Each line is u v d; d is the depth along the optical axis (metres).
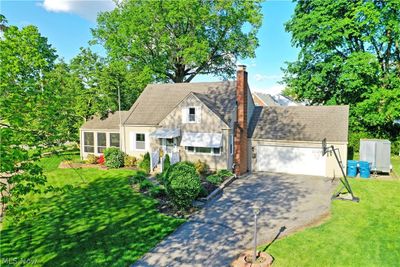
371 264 11.76
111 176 26.52
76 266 11.92
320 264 11.80
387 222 15.96
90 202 19.53
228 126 26.77
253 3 42.22
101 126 34.72
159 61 42.31
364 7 30.78
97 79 37.84
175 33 42.19
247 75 29.92
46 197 20.62
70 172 28.09
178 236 14.60
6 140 8.81
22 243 13.94
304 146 28.03
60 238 14.41
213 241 14.06
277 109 32.22
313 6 35.75
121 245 13.64
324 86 37.38
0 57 10.67
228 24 41.31
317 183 24.61
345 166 26.62
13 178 9.14
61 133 11.67
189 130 28.58
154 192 20.58
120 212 17.70
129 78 39.50
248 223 16.17
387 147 26.14
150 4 38.34
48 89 11.09
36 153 10.01
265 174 28.52
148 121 31.83
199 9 38.28
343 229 15.09
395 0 29.91
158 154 29.09
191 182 17.56
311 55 36.16
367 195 20.72
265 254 12.57
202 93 32.38
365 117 33.88
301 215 17.23
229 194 21.55
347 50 36.47
